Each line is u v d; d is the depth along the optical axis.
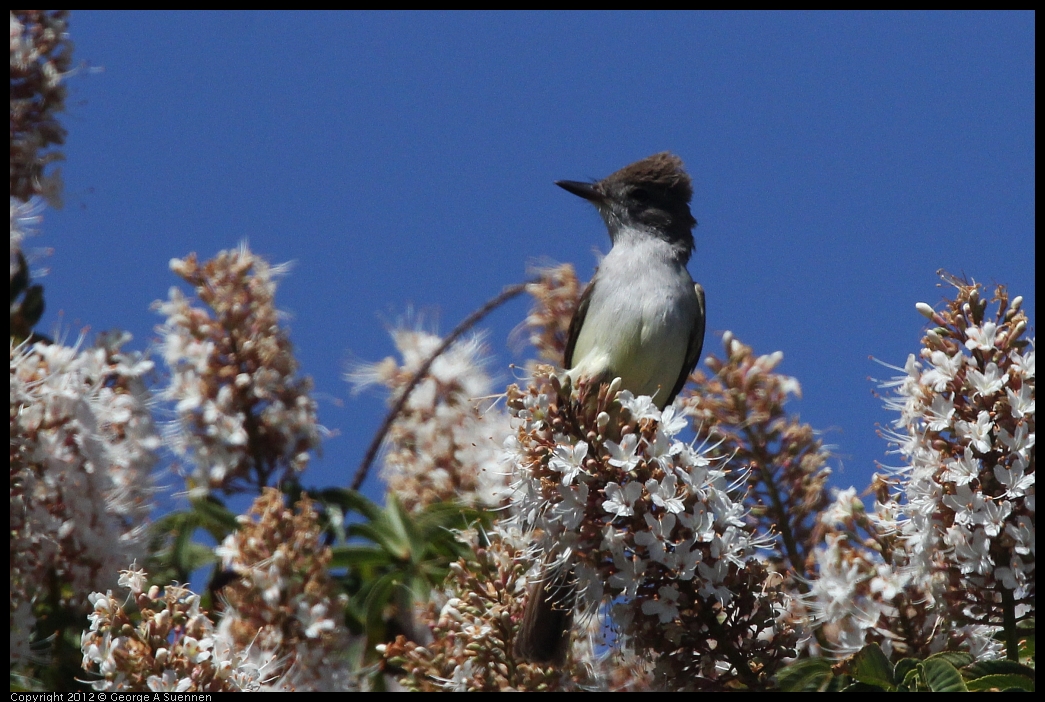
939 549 9.19
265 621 9.90
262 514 10.66
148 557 11.27
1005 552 8.96
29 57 12.46
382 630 11.10
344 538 11.60
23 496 10.16
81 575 10.38
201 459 11.74
